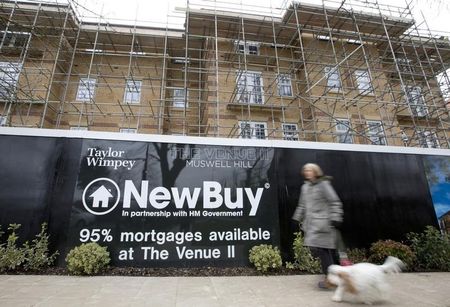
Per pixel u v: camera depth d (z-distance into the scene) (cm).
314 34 1698
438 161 902
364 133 1421
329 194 463
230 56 1689
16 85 1365
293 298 445
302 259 679
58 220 681
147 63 1833
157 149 767
